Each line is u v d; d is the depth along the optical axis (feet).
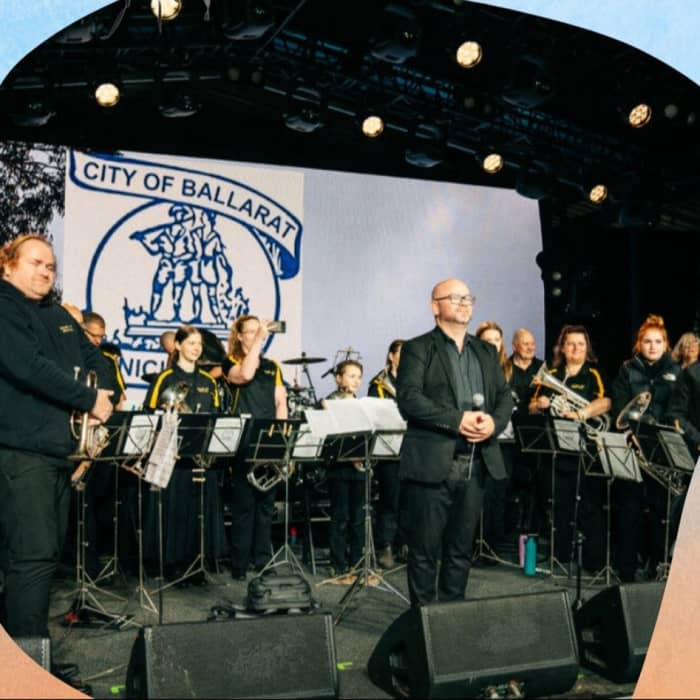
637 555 19.06
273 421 16.63
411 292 28.76
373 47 20.77
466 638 11.10
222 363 19.22
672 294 31.19
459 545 13.83
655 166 28.09
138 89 23.80
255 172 27.35
